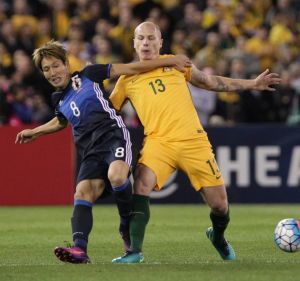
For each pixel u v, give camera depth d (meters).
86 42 72.75
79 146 29.53
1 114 62.03
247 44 73.56
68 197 57.22
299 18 82.69
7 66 68.25
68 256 27.39
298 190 56.94
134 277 25.34
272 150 56.84
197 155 29.22
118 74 29.67
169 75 29.91
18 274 26.36
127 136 29.05
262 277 25.28
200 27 75.19
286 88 66.88
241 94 65.31
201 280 24.80
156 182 28.97
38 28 73.06
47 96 66.25
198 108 63.81
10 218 48.66
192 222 45.50
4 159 57.06
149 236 38.78
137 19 76.62
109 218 48.09
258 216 48.62
